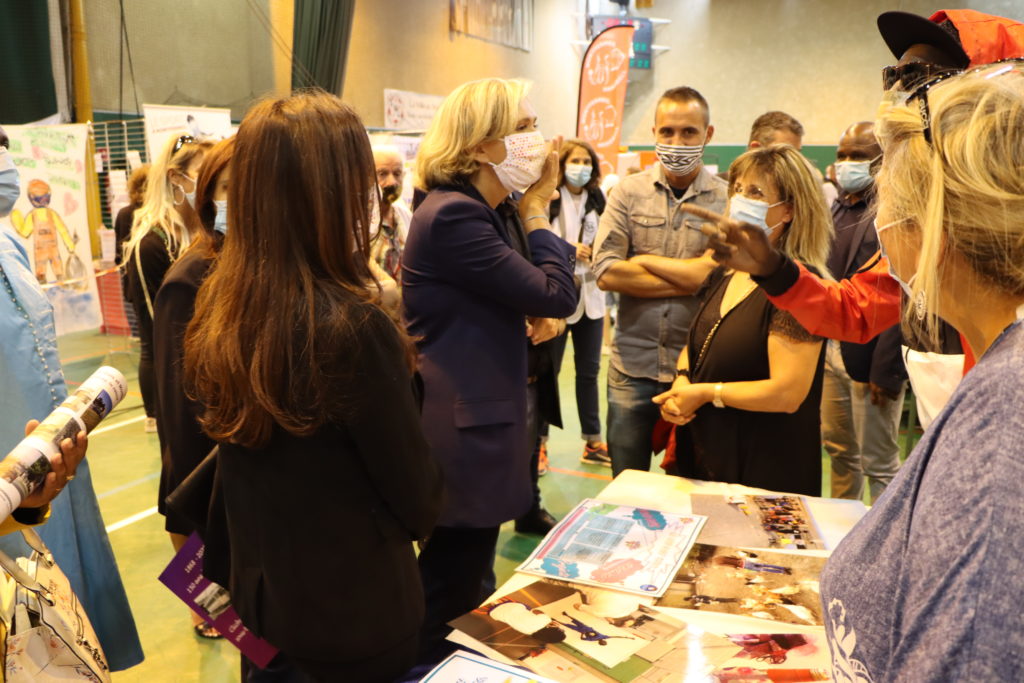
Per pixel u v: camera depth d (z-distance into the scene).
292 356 1.05
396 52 9.55
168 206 2.76
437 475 1.26
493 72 11.74
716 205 2.48
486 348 1.72
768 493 1.75
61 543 1.66
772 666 1.10
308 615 1.16
